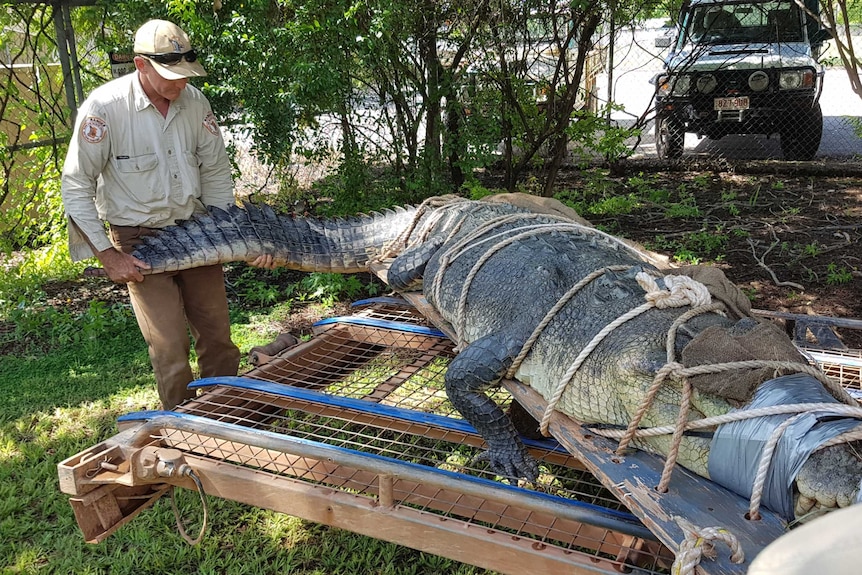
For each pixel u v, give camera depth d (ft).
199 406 11.18
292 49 20.57
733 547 6.18
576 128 27.68
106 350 19.22
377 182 25.44
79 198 12.19
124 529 12.16
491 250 11.80
